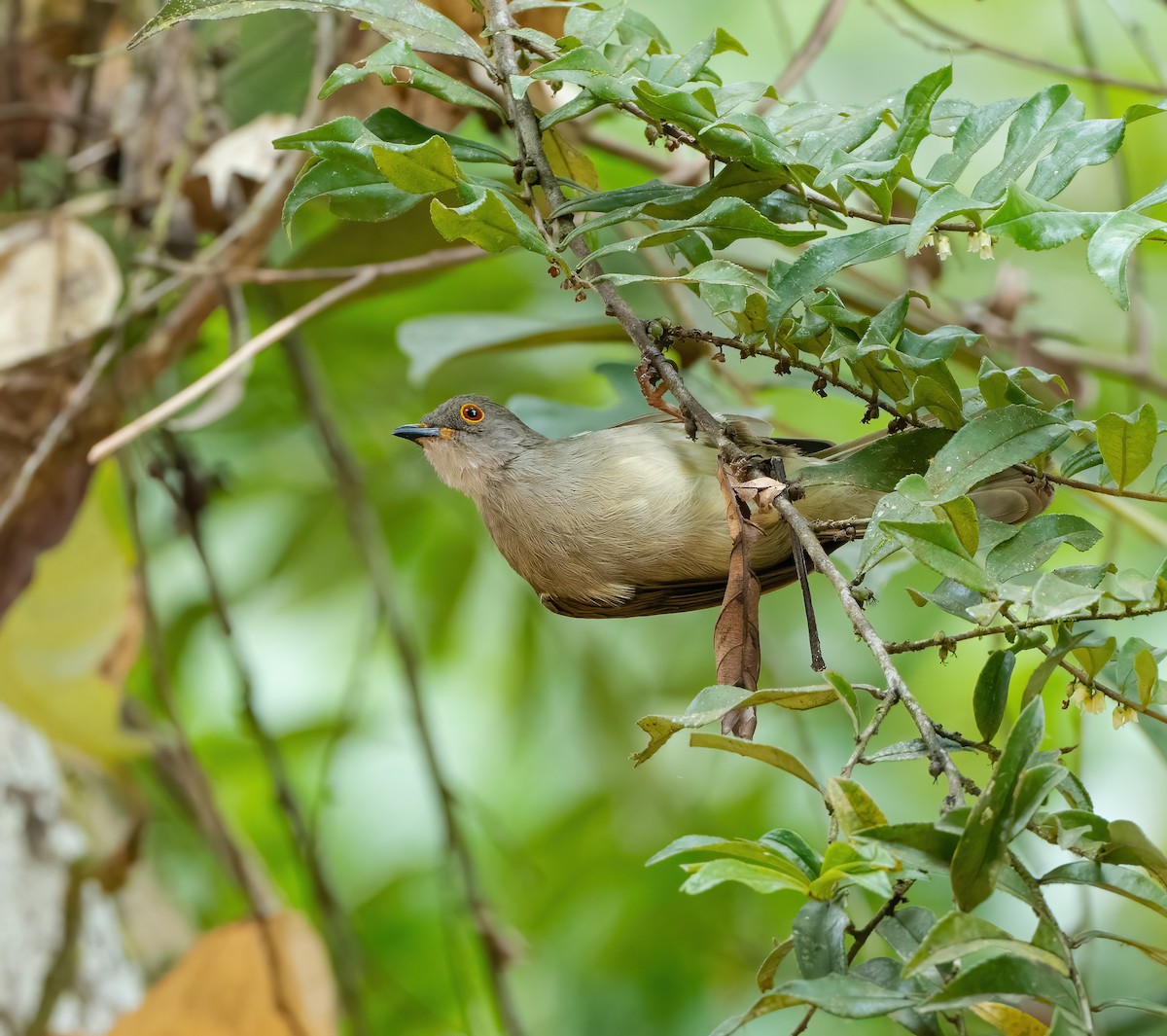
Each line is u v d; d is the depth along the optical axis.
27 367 8.55
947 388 5.13
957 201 4.43
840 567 8.30
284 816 9.75
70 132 10.28
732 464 5.14
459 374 12.96
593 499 7.59
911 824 3.81
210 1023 9.29
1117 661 4.65
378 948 12.70
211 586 9.80
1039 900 3.83
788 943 4.03
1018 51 13.25
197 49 9.45
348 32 8.10
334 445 10.35
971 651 12.13
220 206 9.18
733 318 5.64
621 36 6.07
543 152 5.55
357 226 8.71
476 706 13.62
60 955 9.53
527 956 9.62
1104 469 5.05
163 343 8.85
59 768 10.31
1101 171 12.86
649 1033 12.18
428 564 13.11
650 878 12.44
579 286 5.20
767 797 12.38
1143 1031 9.62
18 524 8.74
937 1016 4.10
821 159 5.11
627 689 12.66
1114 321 12.96
